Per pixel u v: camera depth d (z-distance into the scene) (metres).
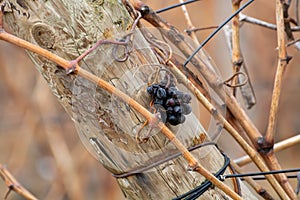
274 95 1.05
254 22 1.14
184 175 0.93
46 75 0.92
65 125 2.33
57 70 0.91
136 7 1.00
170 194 0.93
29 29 0.90
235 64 1.09
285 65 1.04
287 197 1.01
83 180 2.29
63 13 0.89
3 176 1.13
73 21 0.89
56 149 2.22
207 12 2.29
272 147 1.06
